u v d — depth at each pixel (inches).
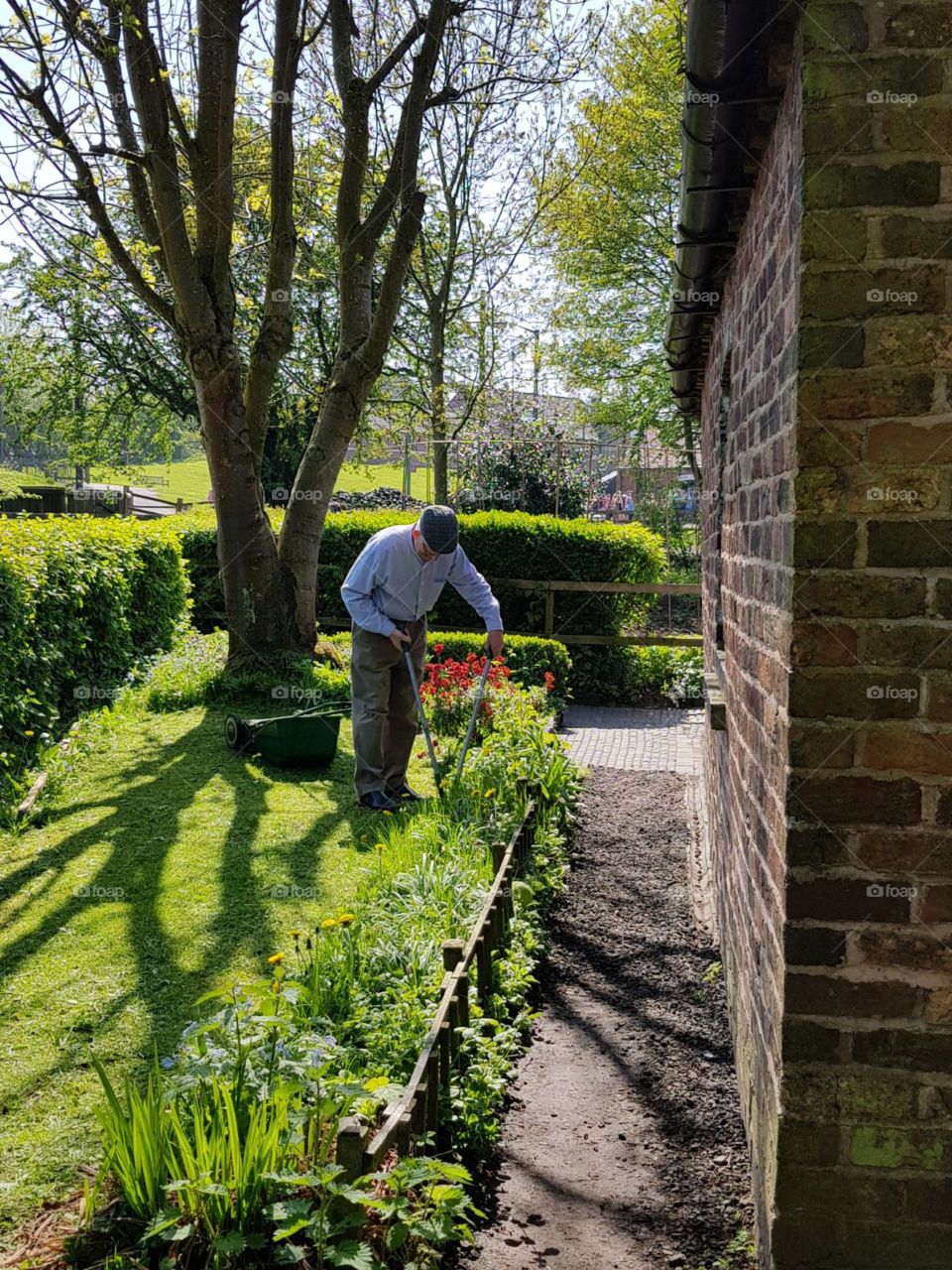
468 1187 128.4
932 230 87.0
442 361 756.6
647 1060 163.2
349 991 152.6
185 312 389.1
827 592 90.4
